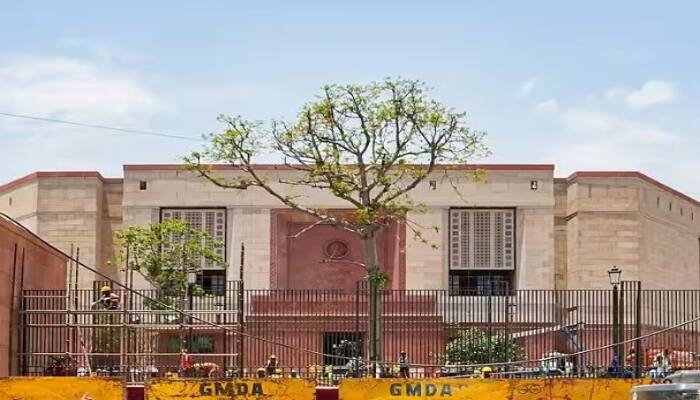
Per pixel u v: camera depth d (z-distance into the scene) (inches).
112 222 2650.1
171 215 2554.1
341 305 2107.5
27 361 1464.1
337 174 1932.8
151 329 1647.4
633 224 2618.1
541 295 2304.4
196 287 2218.3
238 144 1935.3
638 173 2632.9
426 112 1903.3
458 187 2549.2
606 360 1950.1
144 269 2423.7
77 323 1537.9
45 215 2608.3
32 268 1535.4
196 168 1939.0
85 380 1201.4
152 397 1236.5
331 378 1590.8
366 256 1907.0
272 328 1990.7
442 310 2319.1
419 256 2527.1
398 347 2027.6
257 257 2536.9
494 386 1251.2
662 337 1961.1
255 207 2544.3
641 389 1090.7
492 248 2549.2
